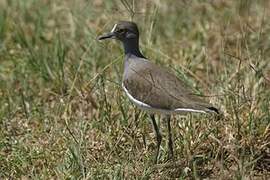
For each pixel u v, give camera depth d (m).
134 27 15.87
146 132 16.08
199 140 15.31
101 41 18.62
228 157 14.84
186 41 19.84
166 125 16.08
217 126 15.60
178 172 14.62
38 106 17.36
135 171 14.52
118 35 15.91
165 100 14.41
